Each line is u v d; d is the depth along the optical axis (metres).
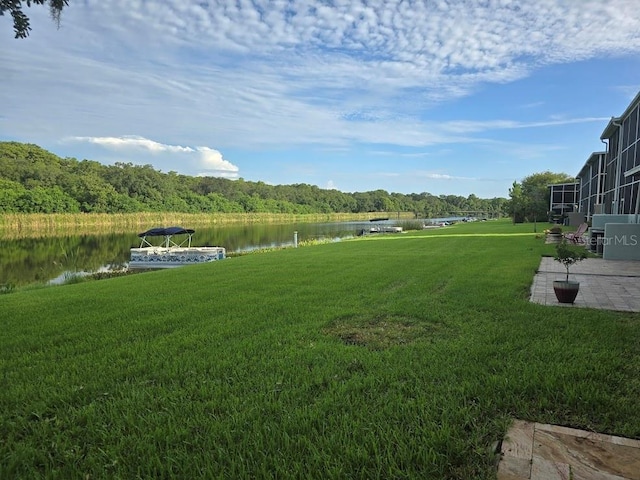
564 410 2.30
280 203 71.06
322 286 6.60
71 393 2.69
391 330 4.02
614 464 1.77
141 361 3.28
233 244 26.48
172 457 1.96
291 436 2.11
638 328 3.90
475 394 2.52
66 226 39.91
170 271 9.55
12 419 2.40
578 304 5.13
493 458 1.87
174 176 69.06
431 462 1.86
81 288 7.45
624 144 15.88
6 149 51.19
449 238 18.42
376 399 2.50
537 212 37.03
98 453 2.01
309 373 2.92
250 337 3.86
